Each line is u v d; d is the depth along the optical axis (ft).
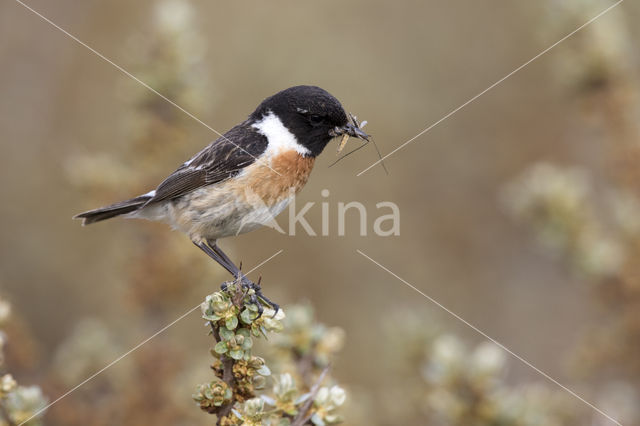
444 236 46.85
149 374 28.53
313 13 50.37
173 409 28.19
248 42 48.70
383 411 31.94
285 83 47.65
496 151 48.24
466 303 44.47
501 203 46.57
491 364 23.79
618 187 32.50
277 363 21.83
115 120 45.80
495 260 46.19
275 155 26.40
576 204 30.94
